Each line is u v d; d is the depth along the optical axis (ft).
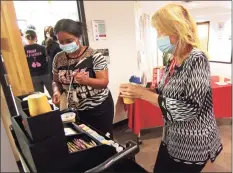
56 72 3.34
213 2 7.11
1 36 1.67
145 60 3.33
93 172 1.61
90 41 3.16
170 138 2.83
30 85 2.19
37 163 1.58
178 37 2.39
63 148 1.70
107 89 3.88
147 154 4.90
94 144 2.13
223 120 6.88
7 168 1.31
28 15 1.71
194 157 2.63
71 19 2.75
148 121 6.28
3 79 1.99
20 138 1.83
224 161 4.92
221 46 7.73
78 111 3.58
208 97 2.44
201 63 2.23
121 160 1.82
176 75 2.48
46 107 1.64
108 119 3.98
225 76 7.47
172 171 2.97
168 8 2.34
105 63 3.43
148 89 2.90
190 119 2.43
